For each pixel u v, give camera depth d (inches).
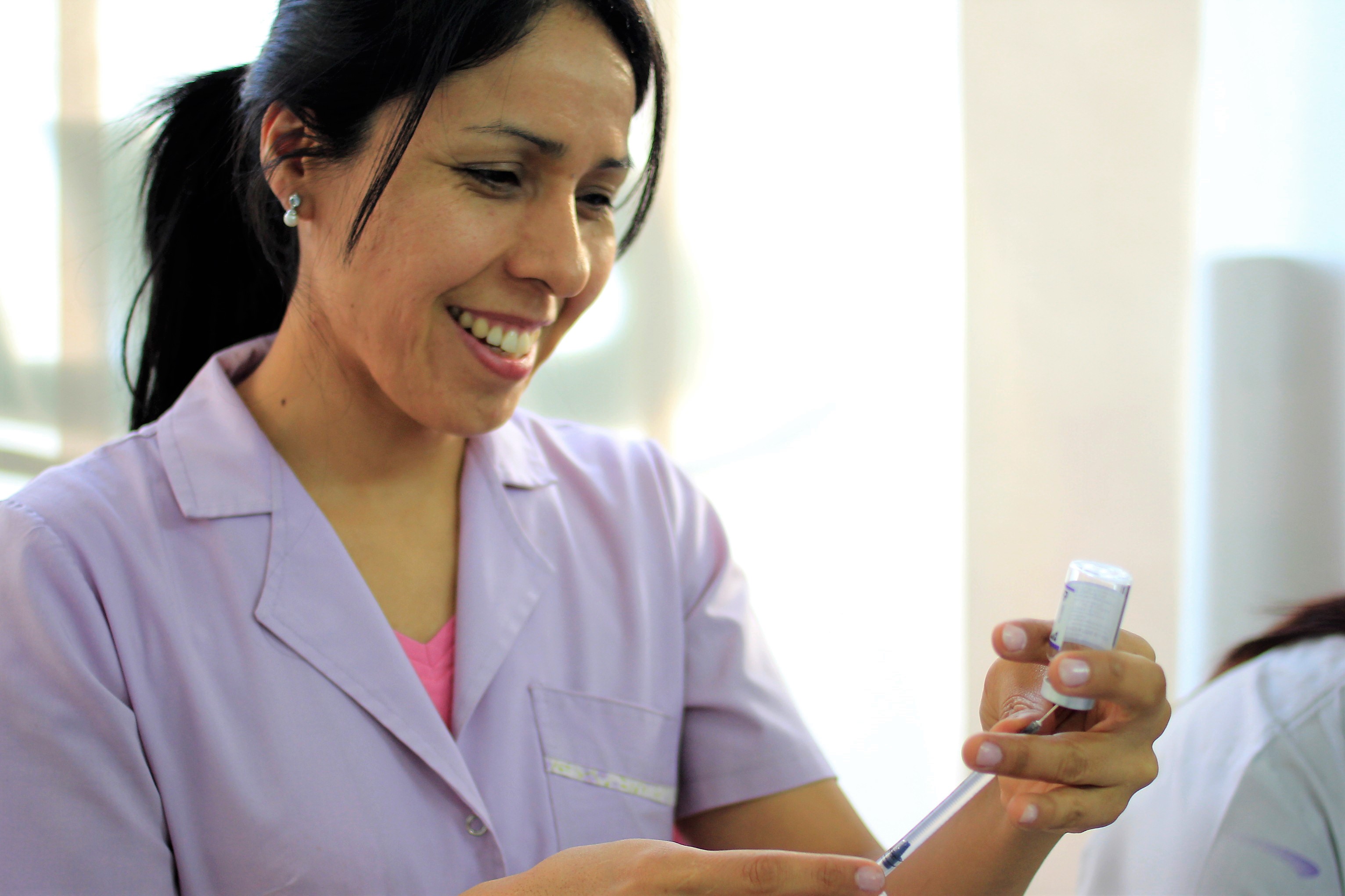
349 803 26.7
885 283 62.9
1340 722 32.0
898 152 62.6
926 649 64.2
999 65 62.2
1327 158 61.9
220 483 29.2
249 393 32.4
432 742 27.9
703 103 61.2
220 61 54.8
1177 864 32.2
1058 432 63.4
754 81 61.5
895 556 64.0
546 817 29.9
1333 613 36.0
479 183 26.4
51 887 24.3
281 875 25.9
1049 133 62.6
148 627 27.2
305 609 28.3
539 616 32.1
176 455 29.6
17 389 54.3
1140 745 22.5
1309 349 62.7
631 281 61.2
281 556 28.7
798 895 21.1
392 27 25.6
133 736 25.8
